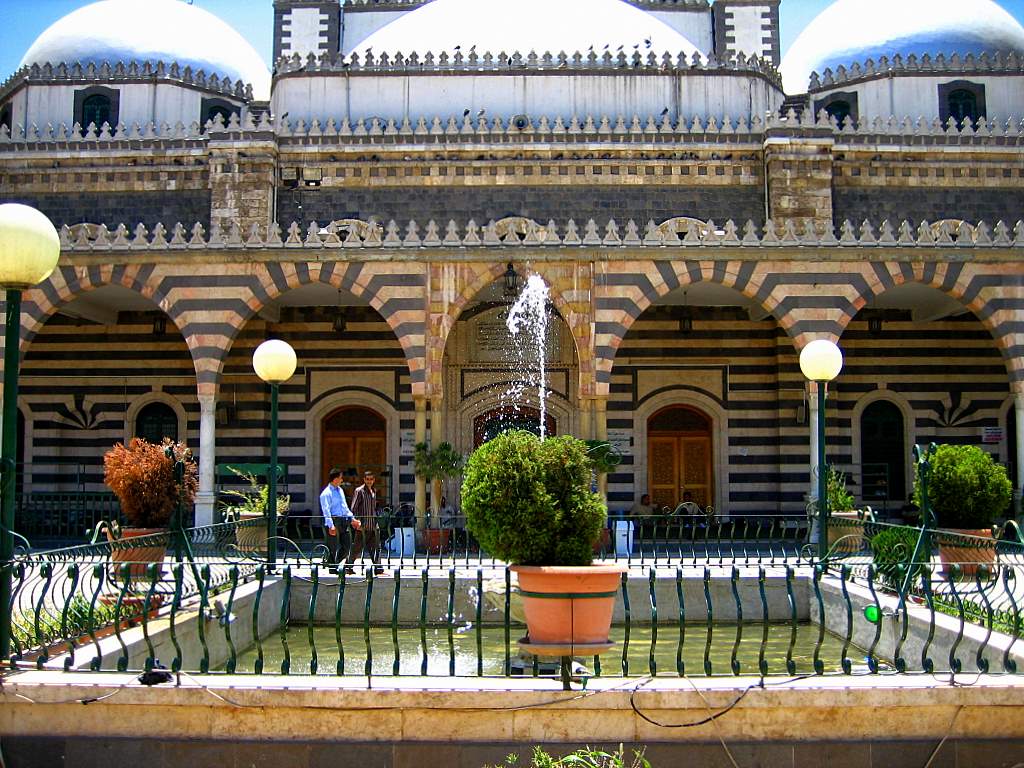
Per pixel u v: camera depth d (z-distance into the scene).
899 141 30.78
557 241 25.66
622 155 30.66
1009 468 31.08
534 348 30.73
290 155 30.72
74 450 31.48
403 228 30.56
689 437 31.69
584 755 9.56
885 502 31.06
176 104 33.94
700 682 9.95
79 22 35.41
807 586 18.62
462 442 30.56
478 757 9.64
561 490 10.57
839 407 31.12
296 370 31.38
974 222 30.92
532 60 32.41
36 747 9.80
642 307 25.56
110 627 13.18
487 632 17.50
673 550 24.70
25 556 11.77
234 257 25.77
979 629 13.22
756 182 30.72
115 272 25.92
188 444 31.28
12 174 31.34
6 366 11.07
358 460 31.70
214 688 9.72
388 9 39.00
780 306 25.58
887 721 9.80
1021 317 25.55
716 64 32.50
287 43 38.25
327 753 9.68
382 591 18.42
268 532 18.59
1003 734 9.83
